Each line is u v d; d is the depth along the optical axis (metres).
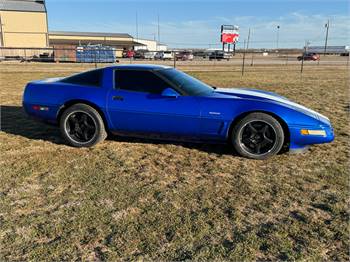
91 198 3.44
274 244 2.68
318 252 2.59
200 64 33.50
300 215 3.13
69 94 5.05
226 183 3.85
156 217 3.07
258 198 3.48
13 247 2.62
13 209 3.21
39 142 5.38
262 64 34.81
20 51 47.69
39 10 60.44
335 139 5.64
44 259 2.48
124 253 2.55
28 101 5.30
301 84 14.23
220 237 2.77
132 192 3.59
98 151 4.94
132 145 5.24
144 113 4.74
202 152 4.93
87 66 26.73
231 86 13.16
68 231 2.84
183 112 4.59
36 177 3.97
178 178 3.99
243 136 4.59
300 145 4.59
